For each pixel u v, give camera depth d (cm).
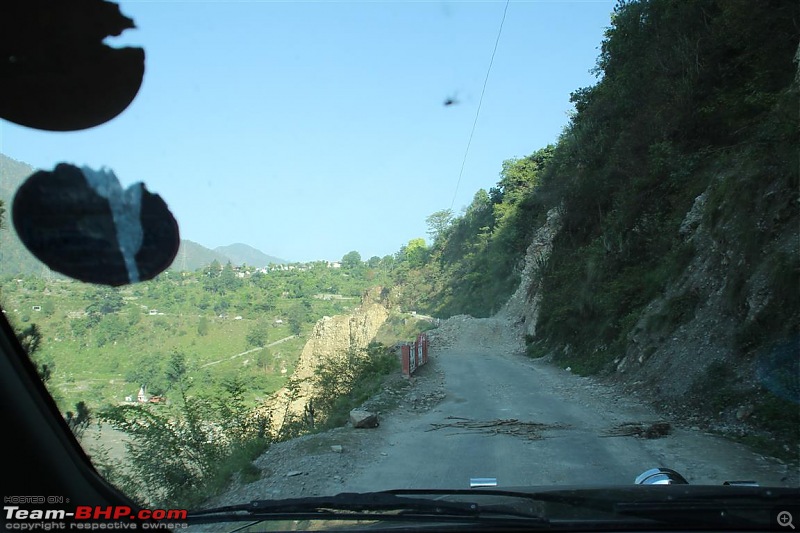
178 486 779
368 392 1688
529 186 5819
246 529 373
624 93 2819
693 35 2311
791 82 1666
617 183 2803
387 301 7975
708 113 2142
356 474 798
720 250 1513
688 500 368
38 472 302
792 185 1292
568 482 745
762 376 1099
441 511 365
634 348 1723
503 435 1058
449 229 8856
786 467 796
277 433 1255
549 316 3138
